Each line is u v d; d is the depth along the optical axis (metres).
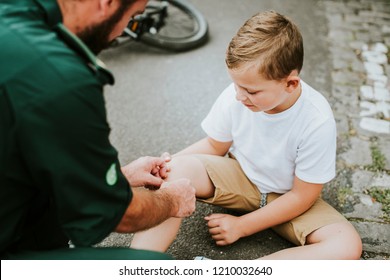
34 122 1.00
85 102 1.04
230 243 1.84
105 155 1.12
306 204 1.74
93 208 1.12
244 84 1.49
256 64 1.45
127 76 3.00
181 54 3.24
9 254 1.22
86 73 1.06
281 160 1.72
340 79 3.03
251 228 1.80
